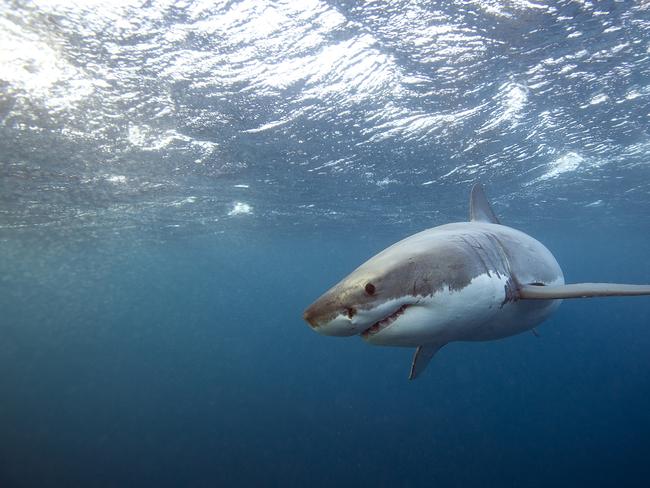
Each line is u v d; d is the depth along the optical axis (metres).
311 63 7.68
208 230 24.12
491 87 8.88
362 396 35.59
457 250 2.67
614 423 27.05
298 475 18.61
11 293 42.78
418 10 6.46
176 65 7.41
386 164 13.44
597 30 7.07
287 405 33.50
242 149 11.50
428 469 18.53
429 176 14.93
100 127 9.48
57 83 7.61
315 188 15.97
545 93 9.19
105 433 28.53
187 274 48.94
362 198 17.97
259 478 18.67
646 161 14.00
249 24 6.50
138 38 6.58
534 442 22.66
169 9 6.04
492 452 20.67
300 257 41.72
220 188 15.28
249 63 7.53
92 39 6.49
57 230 20.33
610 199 19.59
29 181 12.86
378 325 2.43
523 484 16.89
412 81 8.52
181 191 15.34
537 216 23.56
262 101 8.92
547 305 3.68
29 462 22.59
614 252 43.47
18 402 45.50
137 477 19.69
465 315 2.59
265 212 20.12
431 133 11.14
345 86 8.56
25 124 9.08
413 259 2.46
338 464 19.56
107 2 5.79
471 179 15.52
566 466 18.89
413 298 2.36
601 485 16.55
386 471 18.44
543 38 7.25
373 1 6.21
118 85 7.87
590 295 2.72
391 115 9.98
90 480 19.53
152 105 8.71
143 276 44.22
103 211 17.44
